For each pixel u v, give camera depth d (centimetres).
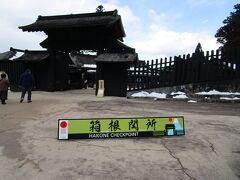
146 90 1927
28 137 678
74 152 565
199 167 495
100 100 1627
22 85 1400
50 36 2288
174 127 714
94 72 4150
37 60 2266
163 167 491
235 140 684
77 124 664
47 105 1294
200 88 1773
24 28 2209
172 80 1862
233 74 1716
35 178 436
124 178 441
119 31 2094
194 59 1805
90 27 2053
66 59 2552
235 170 485
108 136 675
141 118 695
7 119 910
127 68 1959
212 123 900
